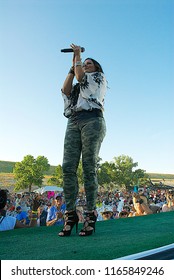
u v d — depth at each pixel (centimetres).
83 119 295
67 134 304
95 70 316
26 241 245
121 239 242
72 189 292
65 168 295
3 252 203
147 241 228
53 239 254
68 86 311
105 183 10150
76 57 301
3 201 392
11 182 9306
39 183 9494
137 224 342
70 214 286
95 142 290
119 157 10525
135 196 738
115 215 1372
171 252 191
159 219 388
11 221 396
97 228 316
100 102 301
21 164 9506
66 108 310
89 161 289
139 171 10719
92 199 287
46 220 770
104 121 304
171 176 13050
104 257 182
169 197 886
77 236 271
